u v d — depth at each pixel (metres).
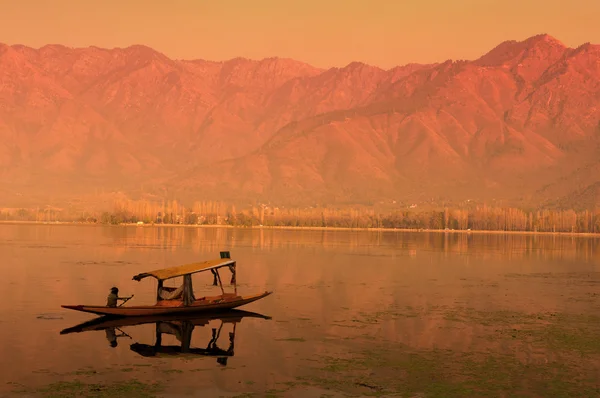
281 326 51.16
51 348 43.19
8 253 122.31
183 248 148.50
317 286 77.44
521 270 106.81
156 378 36.88
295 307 60.50
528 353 43.12
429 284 81.44
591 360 41.53
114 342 45.16
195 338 46.62
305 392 34.78
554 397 34.44
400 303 64.12
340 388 35.47
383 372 38.41
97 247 146.62
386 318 55.25
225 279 83.75
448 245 194.25
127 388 35.03
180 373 37.84
